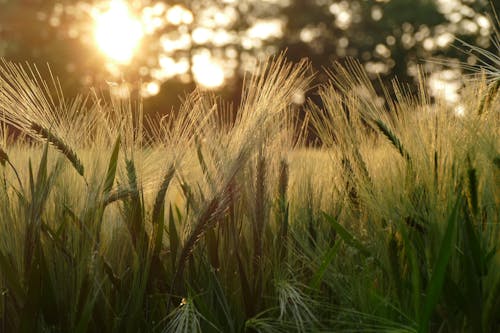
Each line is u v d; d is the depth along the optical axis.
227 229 1.40
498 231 1.33
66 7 15.12
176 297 1.34
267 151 1.39
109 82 1.41
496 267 1.29
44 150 1.31
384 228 1.39
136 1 16.38
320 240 1.43
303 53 20.55
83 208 1.34
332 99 1.46
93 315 1.31
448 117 1.42
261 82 1.38
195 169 1.42
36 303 1.26
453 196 1.33
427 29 19.14
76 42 14.54
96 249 1.32
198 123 1.40
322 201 1.49
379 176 1.43
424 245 1.35
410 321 1.28
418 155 1.39
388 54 20.62
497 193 1.33
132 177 1.34
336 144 1.46
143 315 1.35
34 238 1.29
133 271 1.36
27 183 1.38
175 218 1.48
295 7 20.89
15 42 14.90
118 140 1.33
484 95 1.42
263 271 1.36
